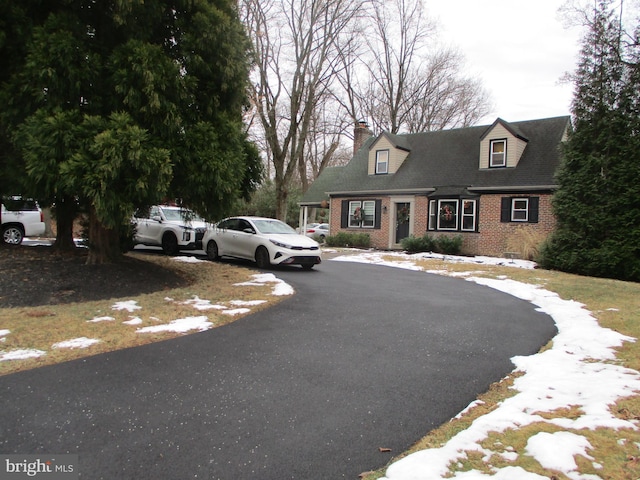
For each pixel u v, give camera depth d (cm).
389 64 3469
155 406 356
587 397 381
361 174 2427
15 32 698
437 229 2031
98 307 670
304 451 294
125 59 696
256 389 398
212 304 741
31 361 449
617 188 1376
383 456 289
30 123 656
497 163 1969
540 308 827
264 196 3381
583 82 1465
